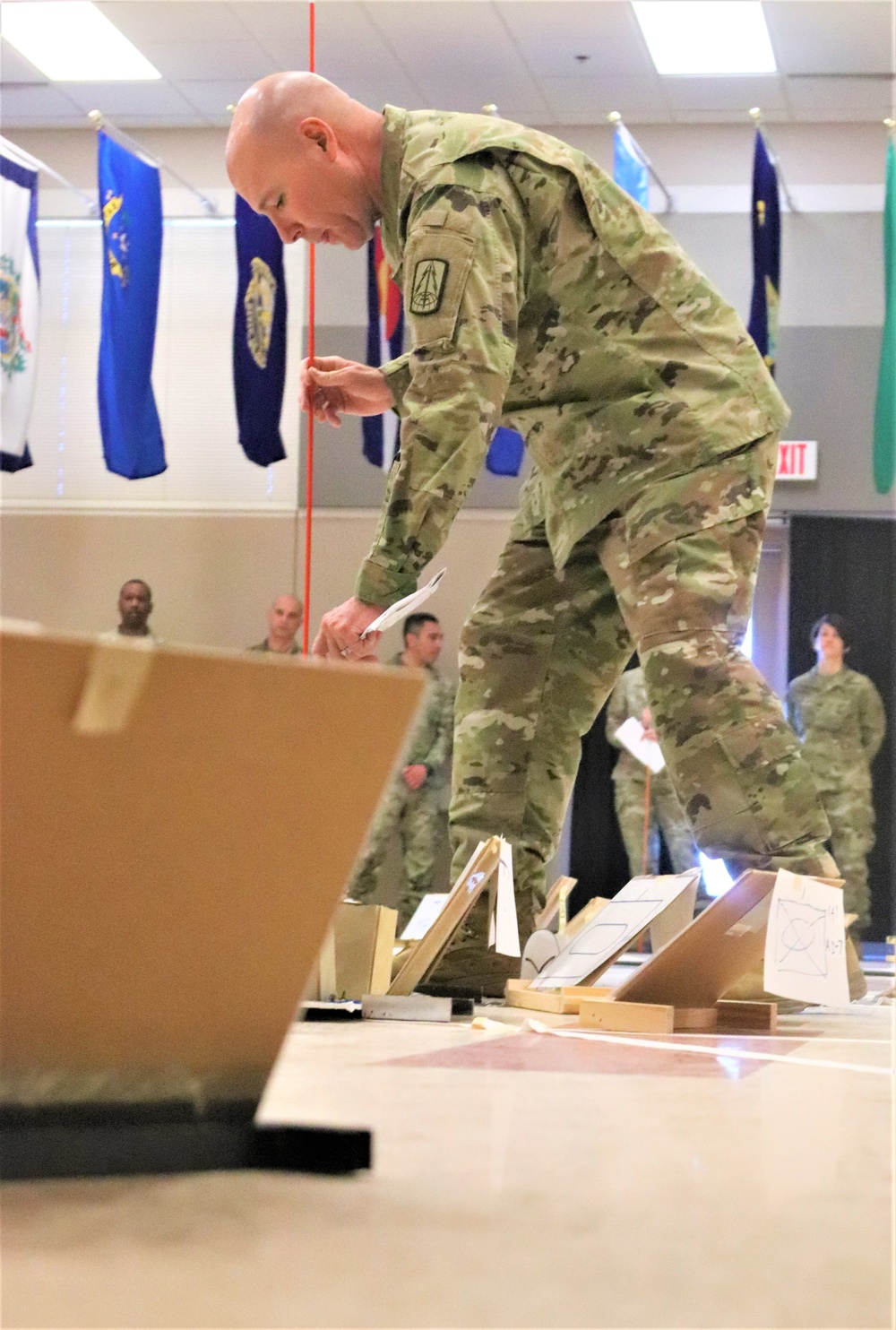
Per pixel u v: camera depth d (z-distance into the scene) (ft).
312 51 13.47
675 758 11.85
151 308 35.42
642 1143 4.68
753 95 43.09
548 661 13.50
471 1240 3.22
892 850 42.55
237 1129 4.11
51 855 3.46
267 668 3.44
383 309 37.14
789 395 43.78
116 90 44.80
